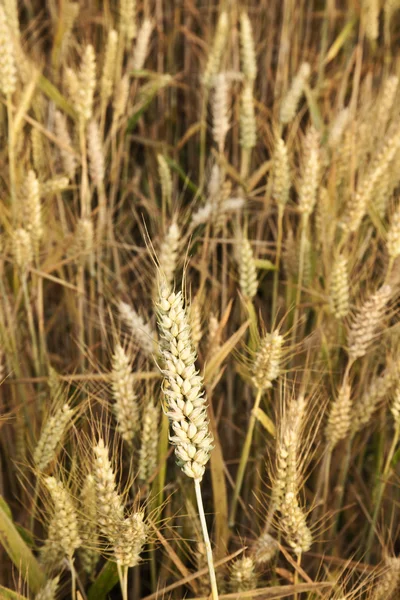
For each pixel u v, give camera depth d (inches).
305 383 27.6
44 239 33.1
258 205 38.2
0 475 30.7
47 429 26.3
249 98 34.8
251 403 32.1
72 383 30.5
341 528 32.8
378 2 40.4
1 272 31.0
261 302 35.6
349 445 29.9
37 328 34.3
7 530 25.7
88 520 25.3
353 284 32.7
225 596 25.0
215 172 33.3
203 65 40.2
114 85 38.7
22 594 25.8
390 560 26.4
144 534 23.7
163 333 21.8
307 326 34.4
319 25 46.4
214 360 27.1
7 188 34.5
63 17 38.1
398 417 27.6
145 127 42.6
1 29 30.9
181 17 43.9
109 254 35.1
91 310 33.4
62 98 34.4
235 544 28.9
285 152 31.6
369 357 31.4
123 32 38.2
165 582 28.5
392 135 32.9
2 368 29.0
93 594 26.3
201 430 21.8
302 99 41.2
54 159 35.8
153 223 35.4
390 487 31.5
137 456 28.5
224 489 27.5
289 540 25.5
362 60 43.2
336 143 34.9
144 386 30.0
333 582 25.3
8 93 31.5
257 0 45.6
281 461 25.0
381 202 33.4
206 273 31.0
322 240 32.0
